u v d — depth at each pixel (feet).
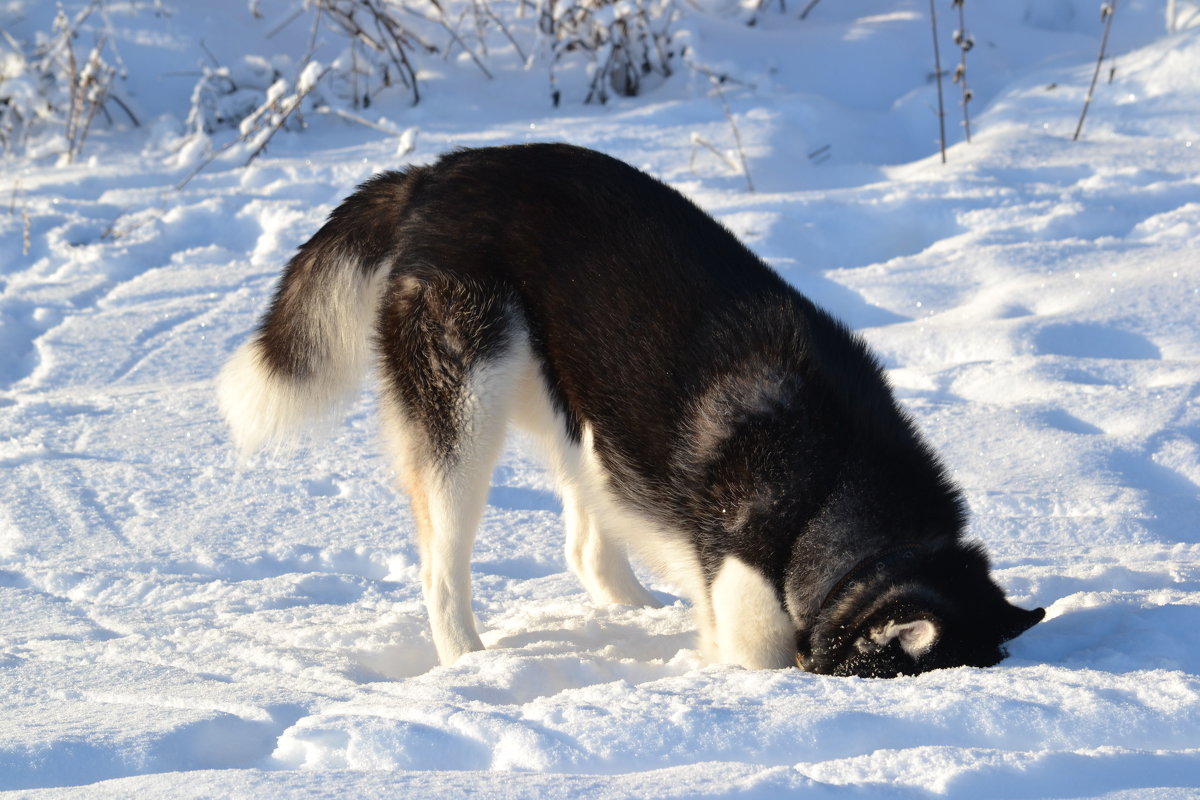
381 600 12.12
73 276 23.12
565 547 12.76
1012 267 21.13
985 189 24.38
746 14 35.45
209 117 30.01
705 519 10.43
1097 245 21.86
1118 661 9.16
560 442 11.56
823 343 10.75
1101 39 34.53
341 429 17.04
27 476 15.06
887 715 7.83
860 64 32.76
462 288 10.99
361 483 15.10
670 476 10.59
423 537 11.12
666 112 29.89
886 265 21.77
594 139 28.22
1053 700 8.09
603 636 11.34
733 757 7.50
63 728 7.82
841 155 28.76
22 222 24.56
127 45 31.32
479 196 11.37
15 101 29.17
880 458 10.21
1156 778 7.00
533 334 11.18
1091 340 18.51
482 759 7.57
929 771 6.96
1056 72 30.96
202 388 18.20
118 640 10.44
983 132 28.94
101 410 17.47
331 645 10.64
